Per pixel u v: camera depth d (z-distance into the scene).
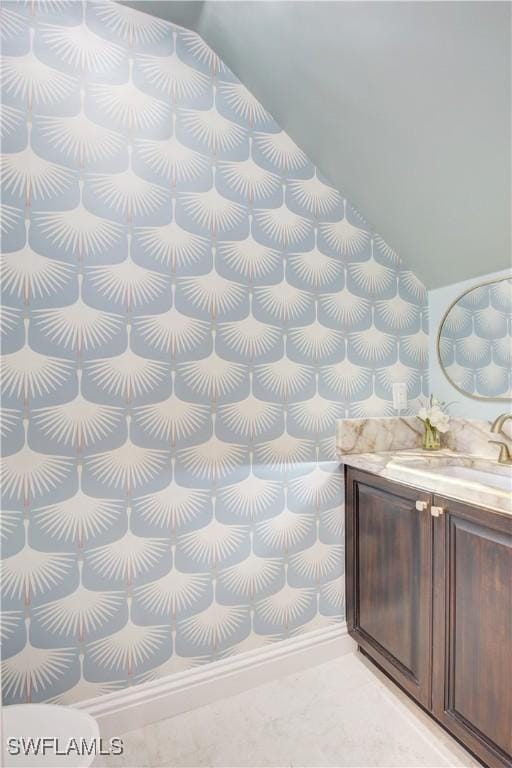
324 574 1.91
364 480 1.82
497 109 1.25
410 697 1.69
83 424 1.47
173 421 1.61
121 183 1.54
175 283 1.62
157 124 1.60
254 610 1.76
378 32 1.27
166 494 1.60
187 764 1.42
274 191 1.81
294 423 1.84
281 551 1.82
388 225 1.96
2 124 1.38
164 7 1.56
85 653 1.48
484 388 1.91
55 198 1.44
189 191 1.65
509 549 1.23
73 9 1.48
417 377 2.15
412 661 1.58
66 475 1.45
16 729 1.23
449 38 1.17
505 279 1.80
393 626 1.68
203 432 1.67
